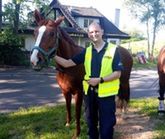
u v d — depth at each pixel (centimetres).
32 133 612
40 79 1591
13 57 2319
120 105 748
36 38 482
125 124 690
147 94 1209
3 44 2278
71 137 592
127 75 728
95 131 476
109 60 439
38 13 512
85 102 464
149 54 4284
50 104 952
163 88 774
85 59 453
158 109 784
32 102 984
